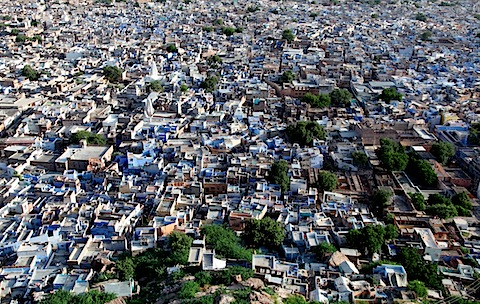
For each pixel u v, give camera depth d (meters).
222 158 198.75
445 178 190.25
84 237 144.12
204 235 142.00
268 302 103.25
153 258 134.50
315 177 185.62
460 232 154.50
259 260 128.88
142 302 116.19
